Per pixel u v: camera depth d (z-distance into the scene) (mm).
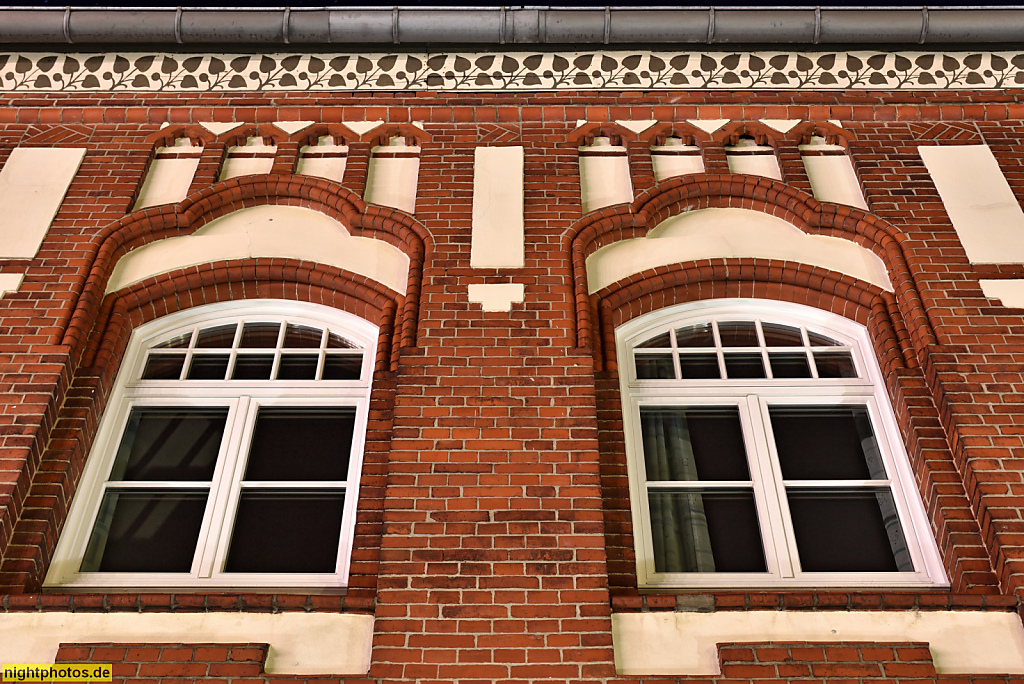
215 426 6016
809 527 5578
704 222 7027
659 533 5547
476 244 6598
